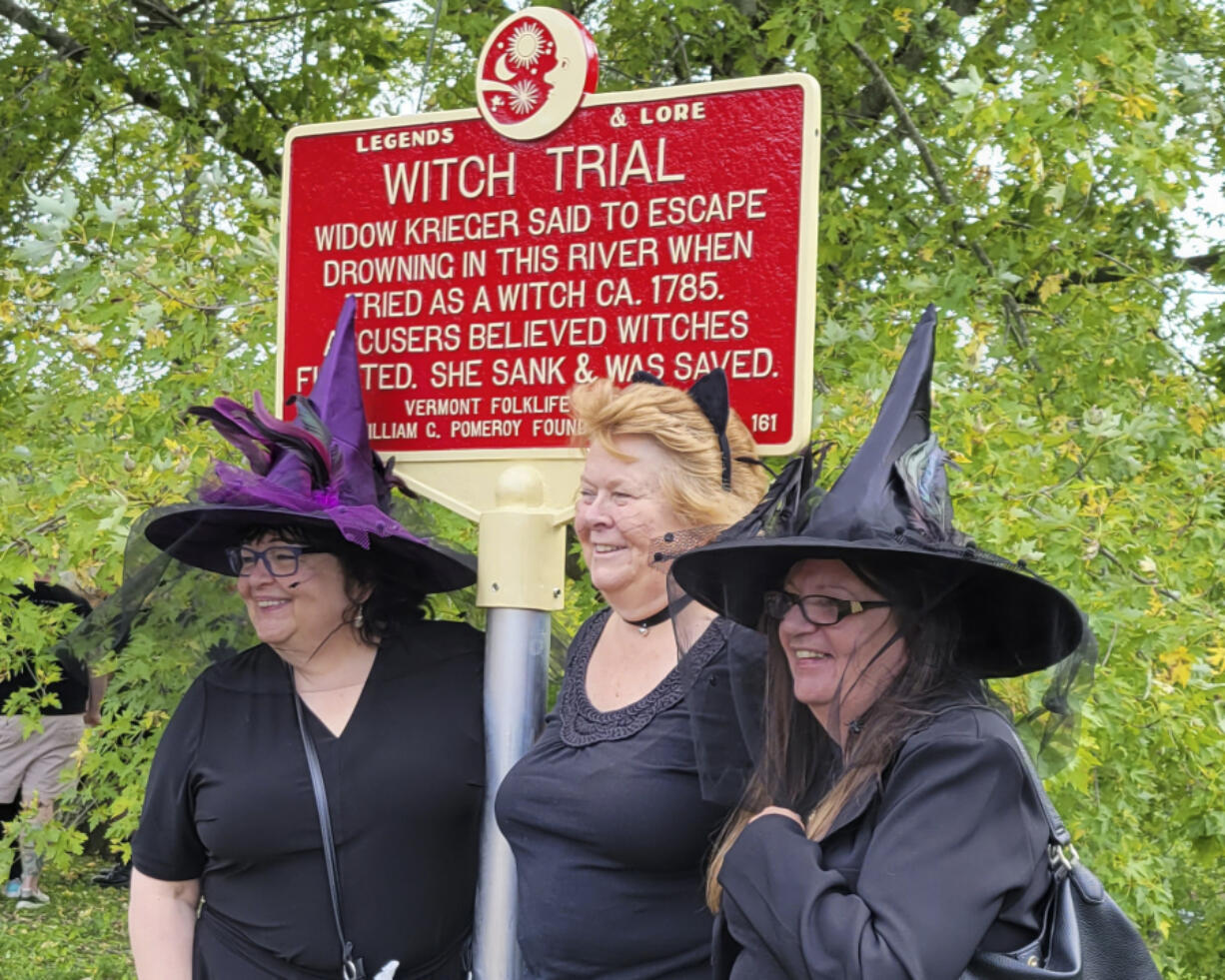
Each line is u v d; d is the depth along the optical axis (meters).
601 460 2.11
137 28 6.31
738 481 2.15
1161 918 3.32
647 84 5.47
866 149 5.09
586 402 2.13
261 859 2.25
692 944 1.96
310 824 2.24
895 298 3.91
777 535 1.79
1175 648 3.02
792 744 1.82
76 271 3.43
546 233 2.49
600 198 2.46
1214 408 4.24
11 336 3.72
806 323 2.31
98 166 6.17
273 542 2.27
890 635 1.67
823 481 3.03
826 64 5.09
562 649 2.82
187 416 3.44
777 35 4.71
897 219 4.82
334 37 6.08
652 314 2.41
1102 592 3.10
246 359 3.56
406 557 2.39
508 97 2.52
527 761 2.13
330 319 2.65
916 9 4.88
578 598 3.55
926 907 1.47
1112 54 3.92
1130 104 3.78
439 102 5.61
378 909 2.25
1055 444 3.16
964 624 1.78
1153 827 3.59
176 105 6.11
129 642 2.84
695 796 1.95
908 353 1.85
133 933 2.36
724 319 2.37
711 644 1.99
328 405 2.46
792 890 1.55
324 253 2.66
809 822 1.69
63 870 3.75
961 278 3.76
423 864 2.28
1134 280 4.84
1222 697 3.16
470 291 2.54
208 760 2.30
